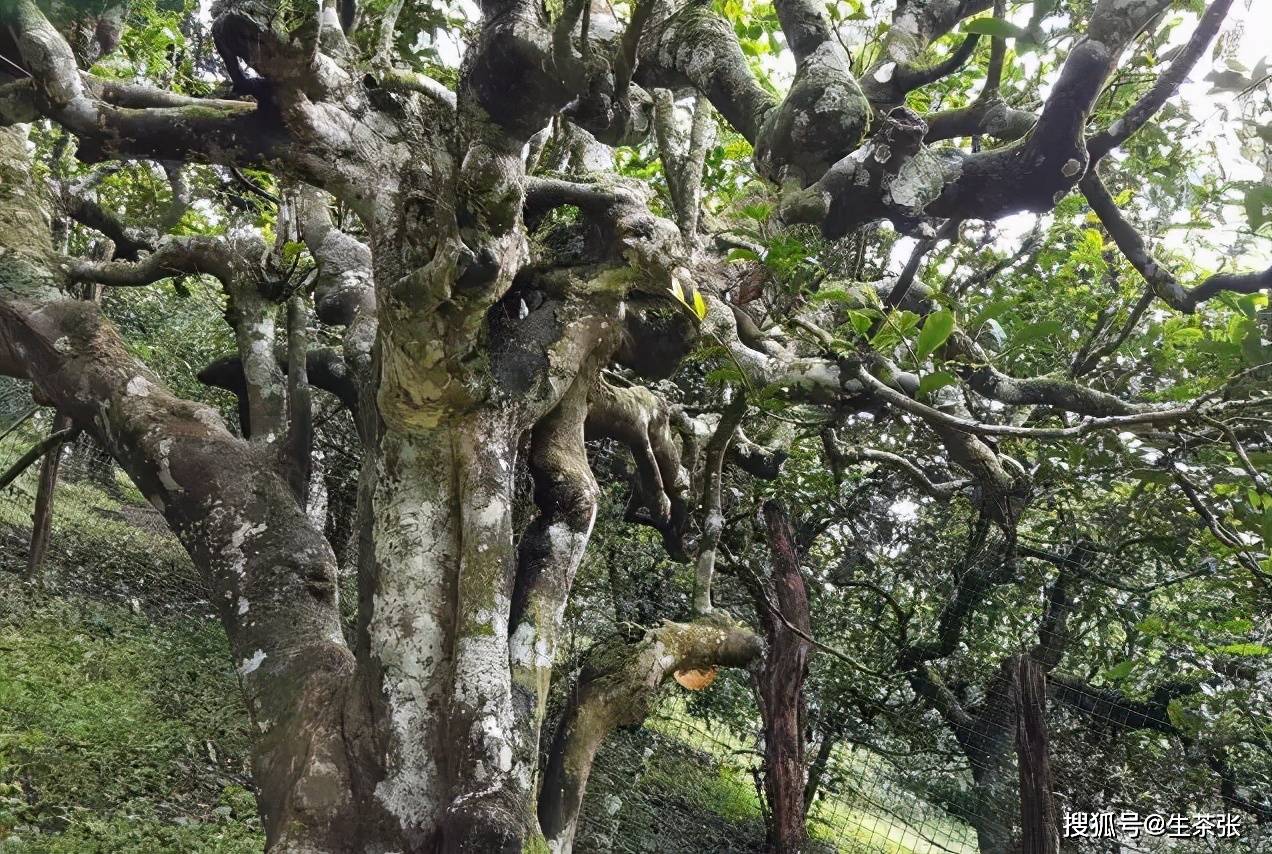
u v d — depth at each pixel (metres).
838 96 4.18
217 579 4.33
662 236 4.12
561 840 4.18
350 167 3.74
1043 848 4.59
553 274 4.36
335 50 4.13
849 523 7.26
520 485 5.59
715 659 4.87
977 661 6.52
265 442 4.73
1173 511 6.16
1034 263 7.16
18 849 4.17
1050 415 6.42
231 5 3.38
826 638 6.62
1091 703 5.92
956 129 4.70
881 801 6.12
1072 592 6.32
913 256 4.44
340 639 4.17
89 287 7.23
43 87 3.81
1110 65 3.97
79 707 5.71
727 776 6.39
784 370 4.55
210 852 4.69
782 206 4.15
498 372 4.04
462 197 3.20
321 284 5.00
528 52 3.14
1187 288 4.44
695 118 5.17
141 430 4.62
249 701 4.00
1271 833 5.56
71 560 8.05
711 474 4.98
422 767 3.56
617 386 5.51
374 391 4.02
